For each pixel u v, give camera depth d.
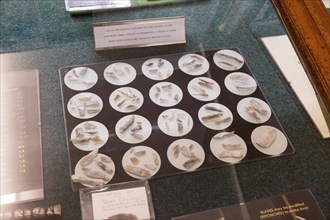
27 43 0.87
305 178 0.70
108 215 0.62
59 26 0.91
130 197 0.64
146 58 0.86
